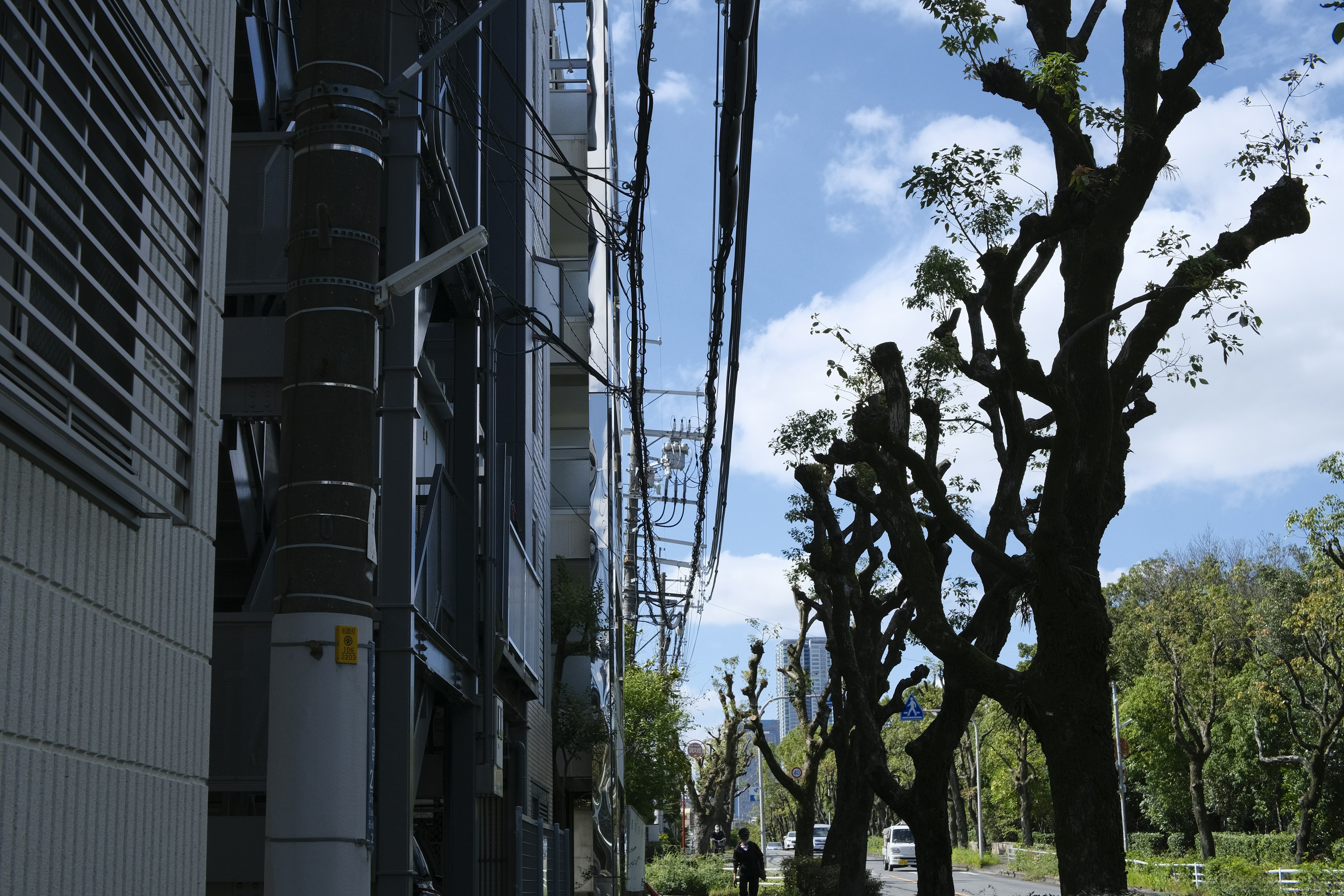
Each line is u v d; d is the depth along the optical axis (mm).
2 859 3979
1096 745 10875
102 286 4906
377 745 8945
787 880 30422
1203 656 48594
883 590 26062
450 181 11539
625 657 39031
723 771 54469
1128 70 11109
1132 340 11633
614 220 12109
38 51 4230
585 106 27531
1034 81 10297
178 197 5383
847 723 21828
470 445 13227
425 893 10297
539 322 14641
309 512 6496
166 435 5109
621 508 28922
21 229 4359
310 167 6949
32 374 4262
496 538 14070
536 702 19531
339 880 6199
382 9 7305
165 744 5297
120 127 5160
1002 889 43750
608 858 29203
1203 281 11102
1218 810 56656
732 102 8453
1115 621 59219
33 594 4238
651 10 9297
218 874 9156
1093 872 10609
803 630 36469
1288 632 47156
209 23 6141
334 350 6695
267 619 9297
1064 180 11680
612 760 23484
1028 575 11828
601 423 29969
